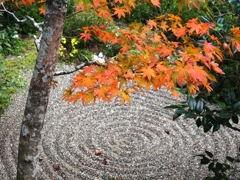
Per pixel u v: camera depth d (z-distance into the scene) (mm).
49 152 4121
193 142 4418
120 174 3842
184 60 2117
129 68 2230
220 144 4387
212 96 2596
